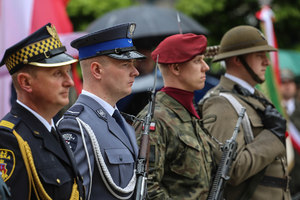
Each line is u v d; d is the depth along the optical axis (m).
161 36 21.66
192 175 9.19
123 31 8.23
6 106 13.58
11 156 6.59
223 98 11.01
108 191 7.73
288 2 33.66
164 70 9.82
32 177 6.67
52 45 6.98
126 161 7.96
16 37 14.30
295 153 19.86
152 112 8.80
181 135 9.23
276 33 34.28
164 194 8.88
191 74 9.65
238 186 10.81
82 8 30.38
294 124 20.33
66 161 7.04
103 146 7.80
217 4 32.66
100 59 8.19
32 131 6.82
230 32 11.81
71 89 11.13
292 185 19.56
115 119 8.39
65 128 7.75
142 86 15.14
